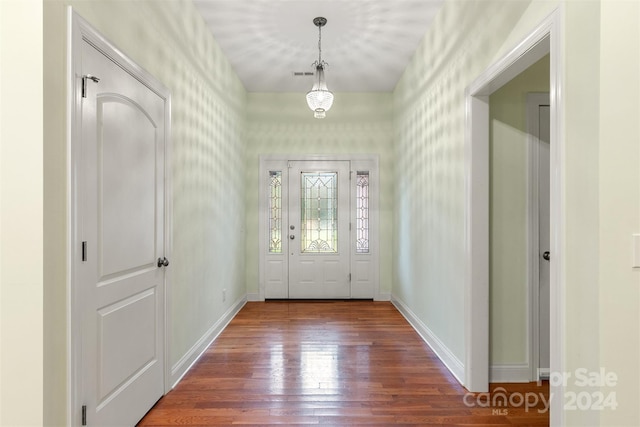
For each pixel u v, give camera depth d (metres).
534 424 2.08
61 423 1.46
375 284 5.22
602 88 1.31
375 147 5.24
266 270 5.24
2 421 1.37
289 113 5.23
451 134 2.83
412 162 4.05
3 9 1.35
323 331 3.78
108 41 1.75
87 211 1.60
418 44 3.74
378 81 4.80
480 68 2.30
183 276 2.75
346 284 5.25
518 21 1.84
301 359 3.02
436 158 3.21
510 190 2.57
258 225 5.22
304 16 3.20
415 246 3.91
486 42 2.22
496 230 2.57
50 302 1.40
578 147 1.41
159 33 2.35
